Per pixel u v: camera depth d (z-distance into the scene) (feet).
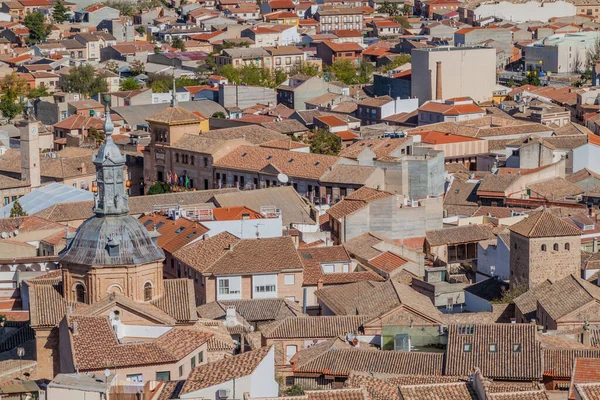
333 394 648.38
